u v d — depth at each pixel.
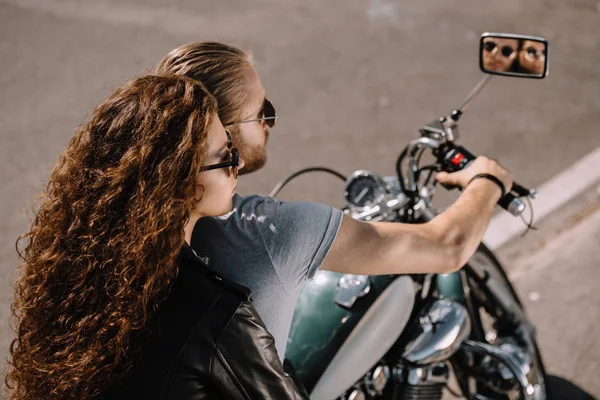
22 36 7.10
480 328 2.75
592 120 5.35
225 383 1.38
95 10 7.64
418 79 6.05
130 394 1.36
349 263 1.68
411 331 2.37
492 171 2.04
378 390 2.32
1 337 3.55
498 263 2.82
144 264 1.36
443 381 2.41
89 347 1.36
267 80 6.12
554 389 3.10
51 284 1.40
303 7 7.50
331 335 2.09
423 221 2.51
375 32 6.89
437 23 7.02
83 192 1.39
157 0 7.84
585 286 3.71
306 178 4.84
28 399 1.45
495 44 2.26
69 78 6.29
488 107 5.59
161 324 1.38
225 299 1.39
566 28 6.82
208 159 1.46
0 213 4.57
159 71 1.97
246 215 1.61
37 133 5.49
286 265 1.61
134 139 1.38
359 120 5.50
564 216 4.29
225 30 7.04
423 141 2.33
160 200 1.35
